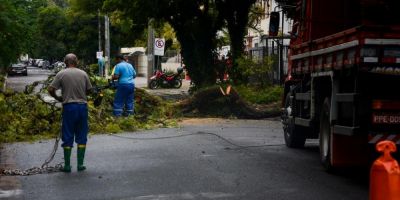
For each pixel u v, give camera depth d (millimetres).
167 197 8359
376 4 10781
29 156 12469
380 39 8609
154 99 20562
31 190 9000
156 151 12859
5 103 15906
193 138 15195
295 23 14117
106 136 15914
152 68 42531
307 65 11859
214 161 11438
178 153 12508
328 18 12500
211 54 29828
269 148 13531
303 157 12156
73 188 9102
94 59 70312
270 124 19750
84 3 34062
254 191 8719
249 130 17562
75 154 12492
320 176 10008
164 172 10297
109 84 19375
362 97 8867
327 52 10195
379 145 4855
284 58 28109
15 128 15477
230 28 29656
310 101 11695
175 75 42000
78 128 10648
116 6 29625
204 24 29656
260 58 29656
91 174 10250
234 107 21781
